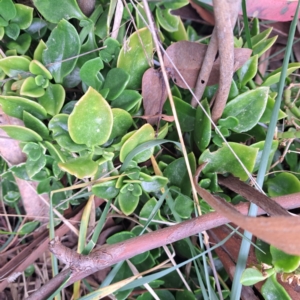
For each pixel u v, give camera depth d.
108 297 0.19
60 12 0.16
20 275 0.20
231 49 0.14
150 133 0.17
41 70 0.16
